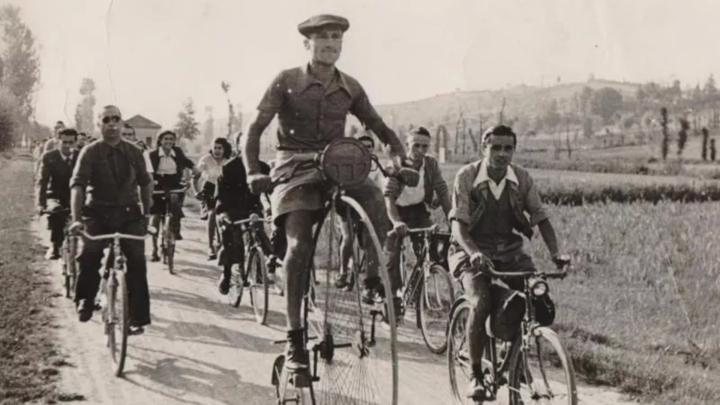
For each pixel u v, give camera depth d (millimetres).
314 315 4965
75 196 6852
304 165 4387
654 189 19344
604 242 12297
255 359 7031
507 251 5223
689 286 9117
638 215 14578
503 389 5793
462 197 5168
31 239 14375
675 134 31859
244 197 9227
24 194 23828
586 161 30438
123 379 6379
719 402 5641
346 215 4398
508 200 5188
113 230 7043
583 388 5934
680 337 7430
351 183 4219
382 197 4430
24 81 46781
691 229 12508
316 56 4523
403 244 8648
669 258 10625
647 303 8656
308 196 4445
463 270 5184
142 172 7211
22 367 6512
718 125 31078
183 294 10078
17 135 46844
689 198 18844
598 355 6531
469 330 5004
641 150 32312
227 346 7488
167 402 5805
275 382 5051
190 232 17062
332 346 4520
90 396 5910
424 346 7504
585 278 10219
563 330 7645
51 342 7375
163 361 6941
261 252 8453
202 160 11648
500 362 5176
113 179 7043
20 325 7918
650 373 6160
